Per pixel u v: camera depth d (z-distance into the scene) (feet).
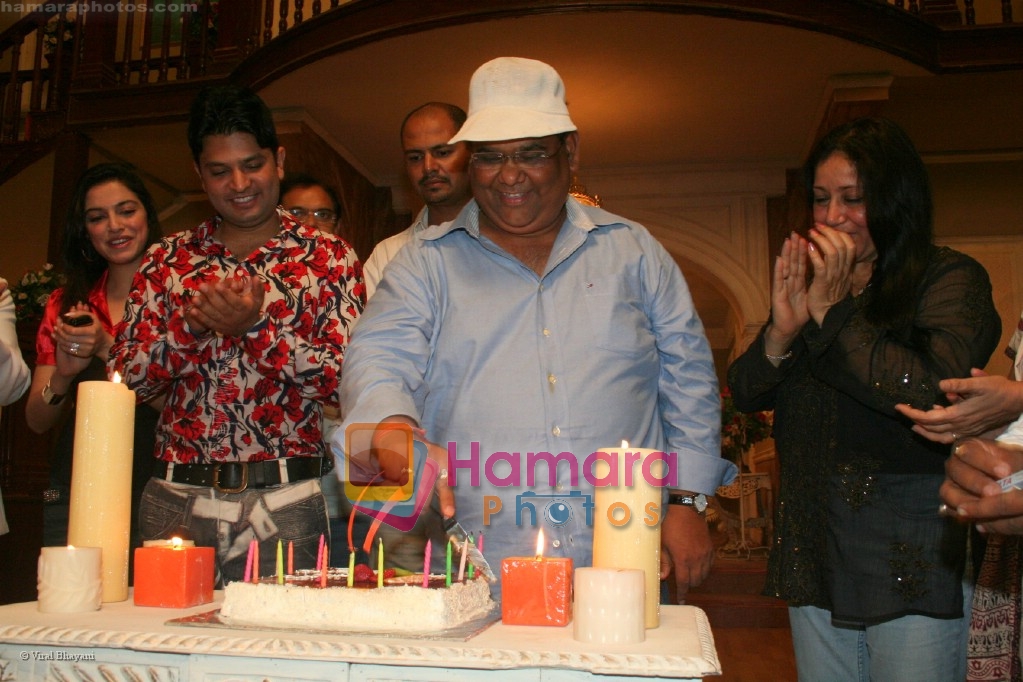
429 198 8.89
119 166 7.88
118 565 4.38
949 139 22.86
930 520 5.09
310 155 21.59
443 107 8.95
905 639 5.07
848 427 5.41
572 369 5.14
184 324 5.97
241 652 3.24
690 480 5.17
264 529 5.79
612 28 17.75
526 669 3.19
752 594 21.56
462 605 3.80
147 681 3.39
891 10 18.04
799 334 5.67
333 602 3.67
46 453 14.78
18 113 24.27
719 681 14.07
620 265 5.48
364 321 5.31
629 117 21.77
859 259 5.69
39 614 3.96
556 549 4.95
